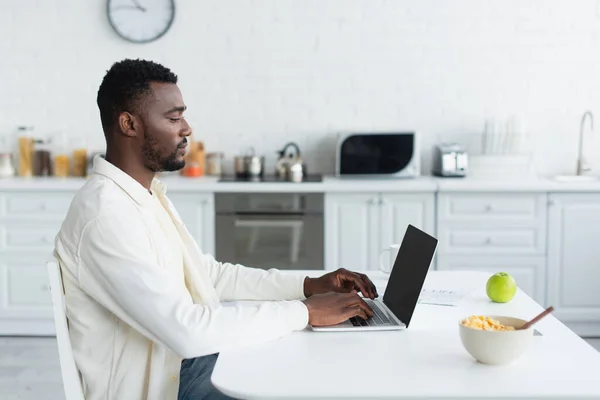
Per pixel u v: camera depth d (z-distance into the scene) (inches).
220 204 156.3
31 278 158.7
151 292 60.7
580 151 169.5
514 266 156.3
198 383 68.9
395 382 52.4
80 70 175.2
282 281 79.4
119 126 66.8
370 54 173.3
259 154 176.6
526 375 53.9
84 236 62.6
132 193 66.1
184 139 68.8
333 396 50.2
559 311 156.5
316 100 175.0
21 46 174.9
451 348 60.4
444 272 90.2
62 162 170.4
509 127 165.6
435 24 172.1
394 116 174.7
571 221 154.9
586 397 50.1
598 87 172.4
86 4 173.5
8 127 176.7
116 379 64.7
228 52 174.2
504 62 172.6
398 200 155.7
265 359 57.7
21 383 132.5
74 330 65.0
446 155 163.8
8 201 157.3
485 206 154.9
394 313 70.1
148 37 173.3
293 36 173.6
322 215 156.2
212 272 81.5
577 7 170.7
